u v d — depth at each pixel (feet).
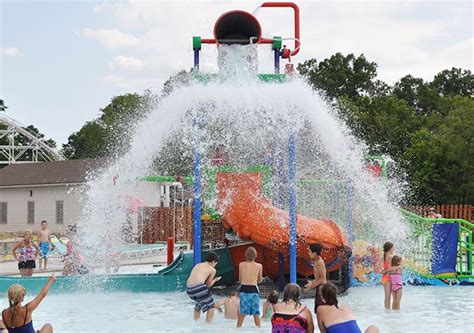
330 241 44.16
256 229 42.63
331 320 22.84
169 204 111.24
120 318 36.37
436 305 41.57
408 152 143.33
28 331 24.49
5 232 145.18
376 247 52.39
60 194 142.31
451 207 91.91
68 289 45.93
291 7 45.70
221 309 37.01
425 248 53.42
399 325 34.09
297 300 24.02
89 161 148.66
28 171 151.33
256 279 33.30
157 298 44.57
